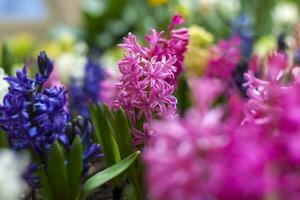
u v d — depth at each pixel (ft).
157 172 1.24
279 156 1.20
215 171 1.21
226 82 2.81
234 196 1.18
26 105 1.86
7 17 10.52
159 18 5.25
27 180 1.90
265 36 6.07
